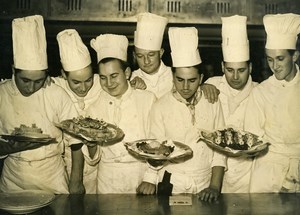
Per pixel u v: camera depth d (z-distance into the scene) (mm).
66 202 1715
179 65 1777
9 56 1802
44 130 1833
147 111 1828
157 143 1804
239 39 1788
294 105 1846
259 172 1871
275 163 1871
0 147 1821
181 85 1796
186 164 1826
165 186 1836
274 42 1815
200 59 1807
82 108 1833
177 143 1816
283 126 1855
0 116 1830
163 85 1818
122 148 1819
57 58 1801
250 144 1772
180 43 1762
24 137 1812
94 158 1819
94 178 1864
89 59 1797
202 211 1598
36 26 1777
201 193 1774
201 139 1816
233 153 1741
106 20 1799
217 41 1811
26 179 1841
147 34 1777
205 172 1834
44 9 1791
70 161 1854
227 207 1650
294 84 1840
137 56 1802
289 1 1820
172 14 1812
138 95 1824
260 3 1814
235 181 1871
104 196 1803
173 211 1593
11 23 1788
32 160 1829
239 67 1807
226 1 1816
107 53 1785
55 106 1827
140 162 1835
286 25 1796
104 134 1775
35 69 1791
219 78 1824
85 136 1752
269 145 1868
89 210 1606
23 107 1824
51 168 1845
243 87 1831
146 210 1607
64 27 1794
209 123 1830
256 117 1852
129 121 1826
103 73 1799
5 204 1578
